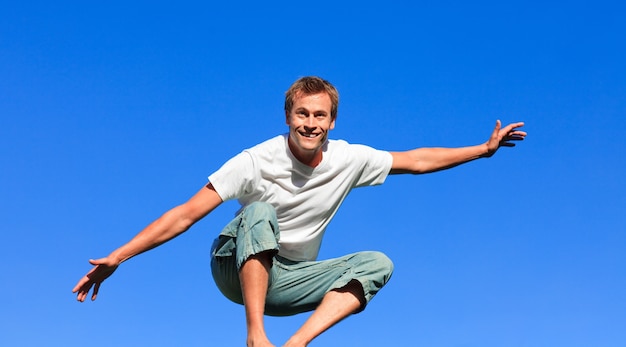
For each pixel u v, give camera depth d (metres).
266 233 5.95
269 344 5.74
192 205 6.18
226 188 6.24
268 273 6.03
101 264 5.90
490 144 6.98
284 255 6.55
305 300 6.47
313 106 6.28
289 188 6.41
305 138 6.27
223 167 6.28
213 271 6.51
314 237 6.55
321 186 6.46
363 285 6.11
